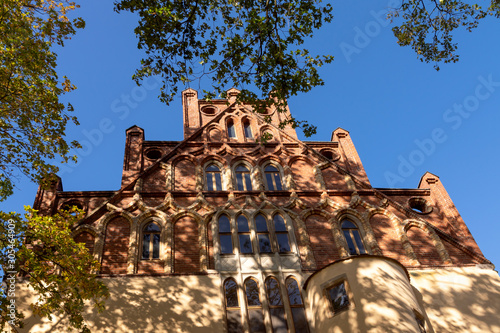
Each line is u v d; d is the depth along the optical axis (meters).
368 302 15.71
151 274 17.41
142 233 19.11
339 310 16.06
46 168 15.73
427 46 17.86
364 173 23.31
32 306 13.86
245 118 26.09
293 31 16.20
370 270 16.66
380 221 21.02
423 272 18.94
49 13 15.98
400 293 16.23
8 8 14.88
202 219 19.59
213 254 18.55
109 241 18.56
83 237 18.61
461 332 16.98
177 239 18.94
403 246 20.11
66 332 15.33
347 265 16.94
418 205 22.62
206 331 16.05
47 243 14.23
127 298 16.55
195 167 22.38
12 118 15.46
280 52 16.08
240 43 16.31
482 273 19.06
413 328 15.30
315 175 22.83
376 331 14.97
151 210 19.77
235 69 16.64
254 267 18.27
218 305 16.83
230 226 19.66
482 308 17.73
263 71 16.55
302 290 17.70
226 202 20.62
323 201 21.22
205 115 25.97
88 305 16.11
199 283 17.36
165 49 15.91
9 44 14.42
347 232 20.42
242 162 23.05
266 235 19.55
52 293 14.85
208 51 16.20
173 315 16.30
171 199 20.31
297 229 19.98
